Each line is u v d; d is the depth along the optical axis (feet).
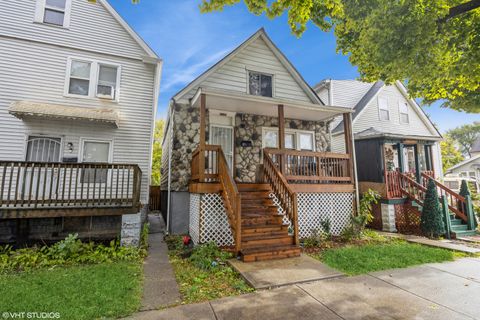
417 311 10.66
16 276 14.46
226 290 12.94
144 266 16.62
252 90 32.27
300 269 15.65
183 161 27.25
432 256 18.76
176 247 21.09
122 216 20.70
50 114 22.18
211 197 21.29
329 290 12.78
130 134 27.55
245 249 17.90
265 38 33.30
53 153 24.70
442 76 17.83
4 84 23.72
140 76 28.73
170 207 26.35
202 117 21.94
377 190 31.55
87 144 26.00
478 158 80.02
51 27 25.91
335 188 26.96
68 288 12.73
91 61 26.94
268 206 22.25
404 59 16.31
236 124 30.07
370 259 17.74
